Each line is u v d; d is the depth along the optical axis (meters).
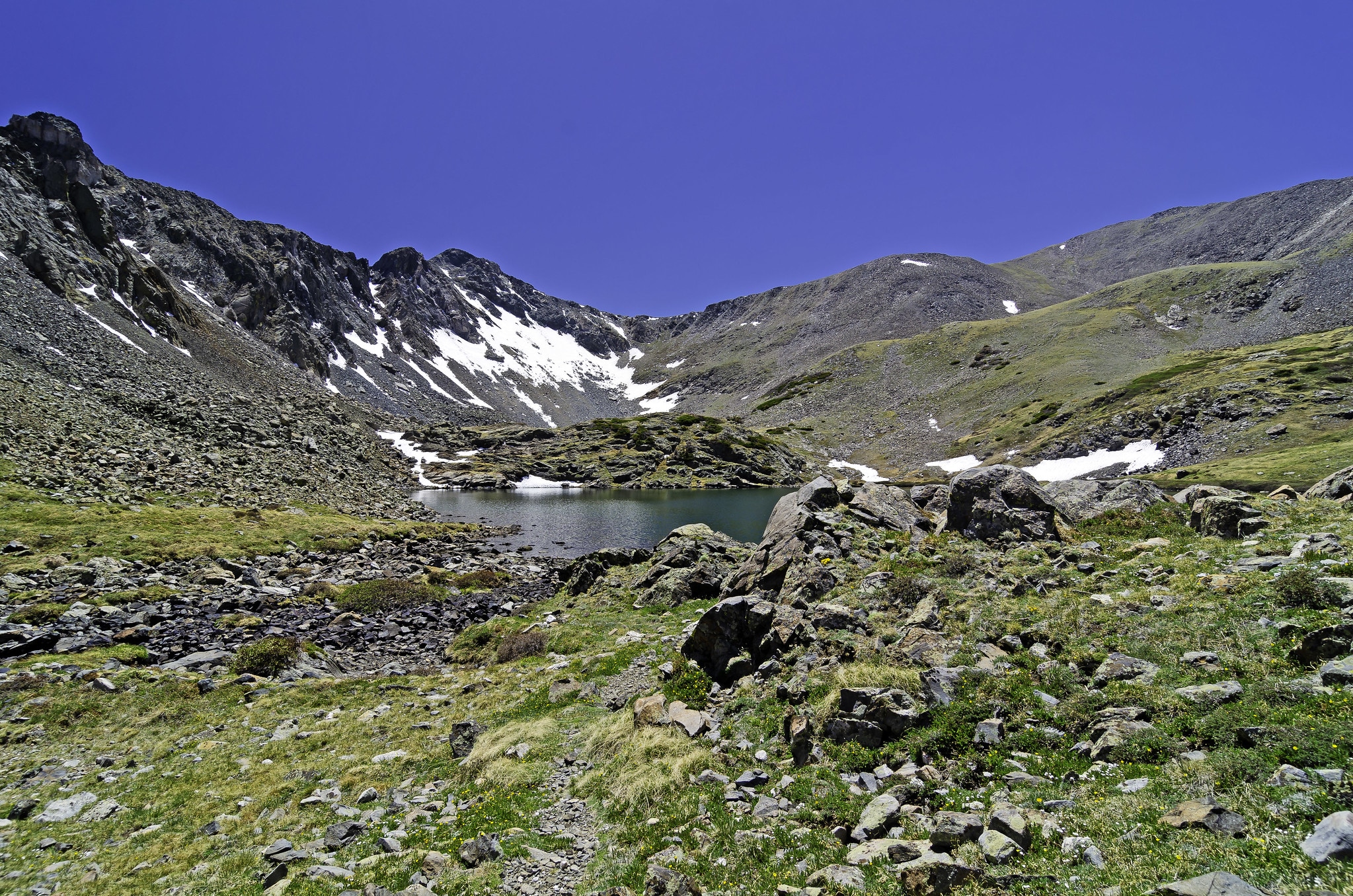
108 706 23.33
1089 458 119.94
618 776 15.70
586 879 11.91
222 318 167.25
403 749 20.33
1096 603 16.19
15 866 14.10
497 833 13.93
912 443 168.12
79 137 142.12
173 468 66.94
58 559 38.62
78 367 80.25
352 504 84.81
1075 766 10.93
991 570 20.11
